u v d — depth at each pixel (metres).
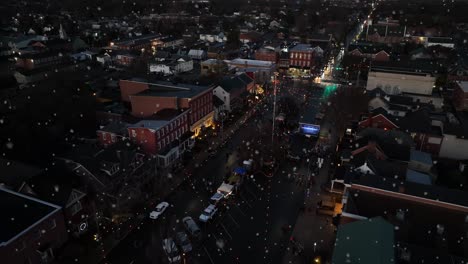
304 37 139.50
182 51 117.56
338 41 141.00
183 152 54.50
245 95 77.94
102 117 62.34
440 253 27.69
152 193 44.53
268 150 54.22
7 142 48.72
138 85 66.38
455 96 76.06
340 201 42.41
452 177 45.44
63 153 46.03
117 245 36.03
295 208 42.16
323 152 54.84
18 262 30.23
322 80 94.00
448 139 52.56
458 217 32.41
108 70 94.62
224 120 68.19
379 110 57.75
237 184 45.50
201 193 44.97
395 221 31.94
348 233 28.86
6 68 93.19
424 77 76.38
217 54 113.31
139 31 151.25
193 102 58.94
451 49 110.88
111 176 41.53
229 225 39.25
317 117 64.50
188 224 37.94
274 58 103.12
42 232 32.31
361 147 45.59
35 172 41.19
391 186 35.19
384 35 132.12
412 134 54.00
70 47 117.69
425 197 33.53
